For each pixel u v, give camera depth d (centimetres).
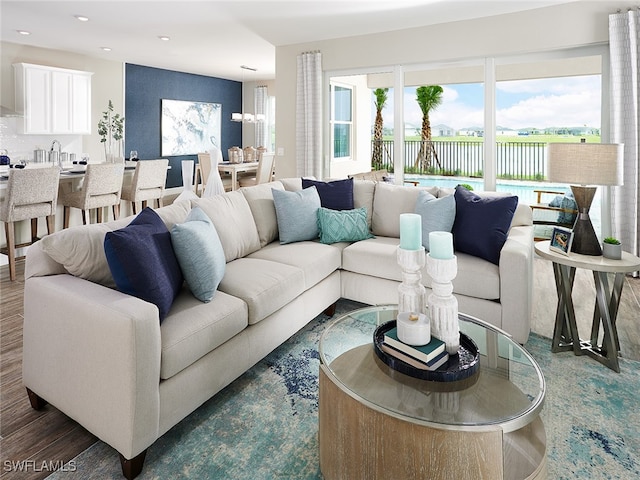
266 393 209
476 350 161
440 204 294
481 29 450
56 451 167
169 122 855
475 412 130
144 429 152
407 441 127
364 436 135
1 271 401
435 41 475
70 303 163
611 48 385
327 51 545
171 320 179
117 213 509
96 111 721
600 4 394
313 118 557
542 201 445
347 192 351
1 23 505
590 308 312
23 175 369
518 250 246
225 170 696
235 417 190
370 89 531
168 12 455
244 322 207
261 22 480
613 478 153
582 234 244
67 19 486
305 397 205
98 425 158
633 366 231
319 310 284
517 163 455
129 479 153
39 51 629
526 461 137
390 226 343
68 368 166
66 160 651
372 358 163
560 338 250
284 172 595
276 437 177
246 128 1028
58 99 629
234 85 999
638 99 379
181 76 870
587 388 210
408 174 521
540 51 430
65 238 183
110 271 187
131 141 791
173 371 165
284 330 244
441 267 153
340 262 307
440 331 155
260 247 307
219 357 193
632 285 363
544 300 331
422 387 143
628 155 387
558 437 174
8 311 303
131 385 147
